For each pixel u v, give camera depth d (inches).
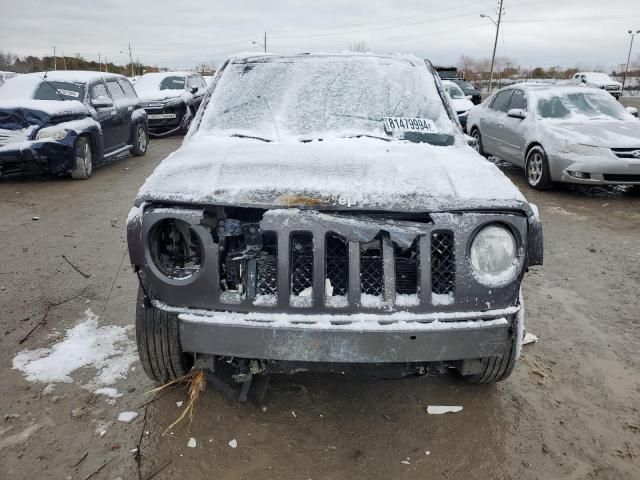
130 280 179.9
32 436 103.7
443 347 91.7
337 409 114.0
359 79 148.4
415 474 96.4
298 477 95.1
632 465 99.8
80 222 251.9
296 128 136.3
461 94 559.8
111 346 136.5
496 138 379.6
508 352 108.4
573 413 114.4
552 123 325.4
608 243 228.7
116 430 105.8
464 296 92.2
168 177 103.0
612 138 296.0
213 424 108.0
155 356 107.3
